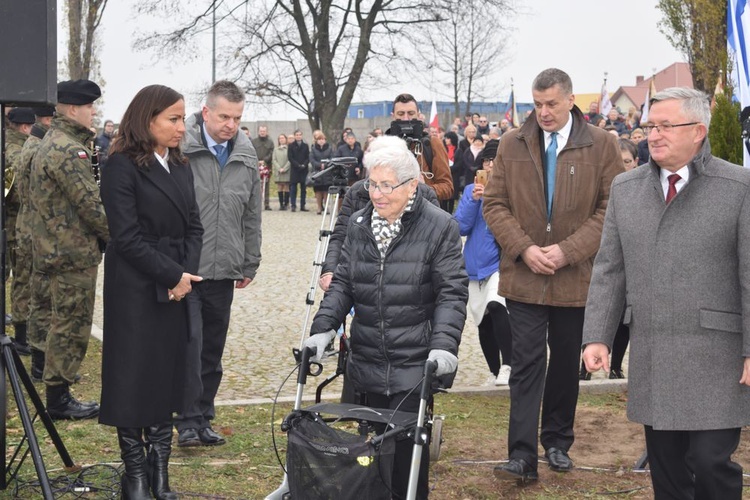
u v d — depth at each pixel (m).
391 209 4.16
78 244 6.25
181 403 4.90
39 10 4.51
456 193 21.47
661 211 4.05
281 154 26.52
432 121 30.72
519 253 5.41
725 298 3.96
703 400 3.96
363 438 3.83
